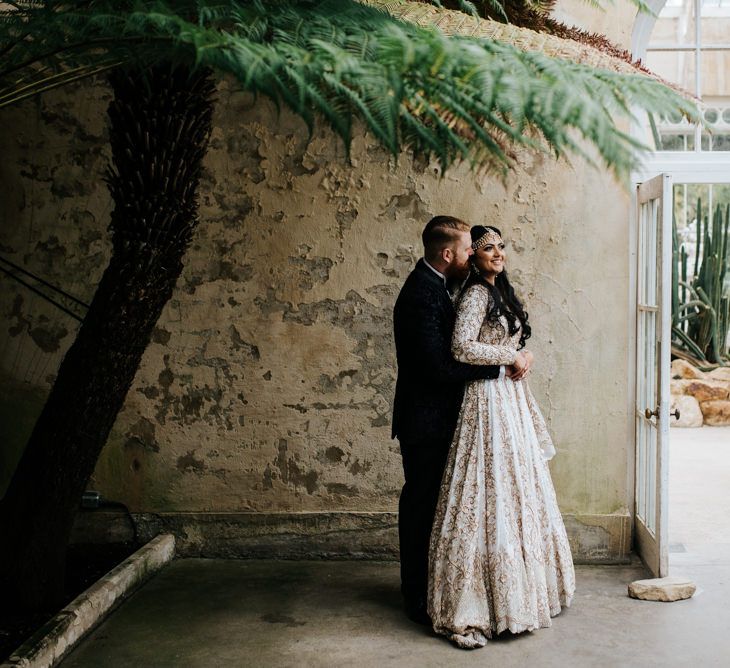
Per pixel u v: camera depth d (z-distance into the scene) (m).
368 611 3.86
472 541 3.50
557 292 4.48
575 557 4.51
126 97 3.45
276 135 4.48
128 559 4.23
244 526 4.59
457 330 3.57
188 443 4.59
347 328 4.52
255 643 3.52
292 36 2.38
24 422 4.61
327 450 4.56
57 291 4.46
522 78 2.07
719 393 10.01
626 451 4.49
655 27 5.25
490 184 4.45
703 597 4.00
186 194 3.62
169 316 4.56
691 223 12.96
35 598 3.59
